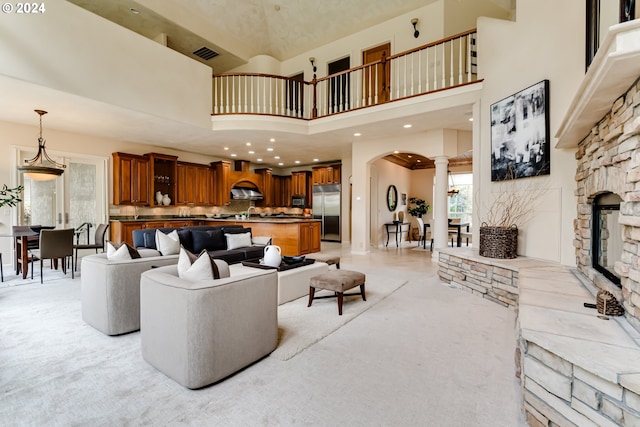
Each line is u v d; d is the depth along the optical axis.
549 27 3.28
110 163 6.82
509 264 3.27
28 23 3.61
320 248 7.78
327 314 3.08
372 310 3.22
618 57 1.25
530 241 3.63
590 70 1.50
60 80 3.88
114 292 2.53
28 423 1.51
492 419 1.55
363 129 6.02
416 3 6.15
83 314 2.83
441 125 5.72
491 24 4.19
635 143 1.54
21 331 2.62
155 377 1.93
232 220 7.66
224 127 5.96
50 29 3.79
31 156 5.68
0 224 5.32
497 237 3.66
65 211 6.14
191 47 7.32
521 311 1.85
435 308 3.28
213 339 1.84
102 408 1.62
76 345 2.37
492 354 2.25
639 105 1.48
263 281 2.19
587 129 2.39
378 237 8.52
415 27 6.12
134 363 2.10
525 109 3.58
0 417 1.55
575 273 2.82
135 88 4.69
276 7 7.13
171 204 7.98
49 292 3.80
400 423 1.52
